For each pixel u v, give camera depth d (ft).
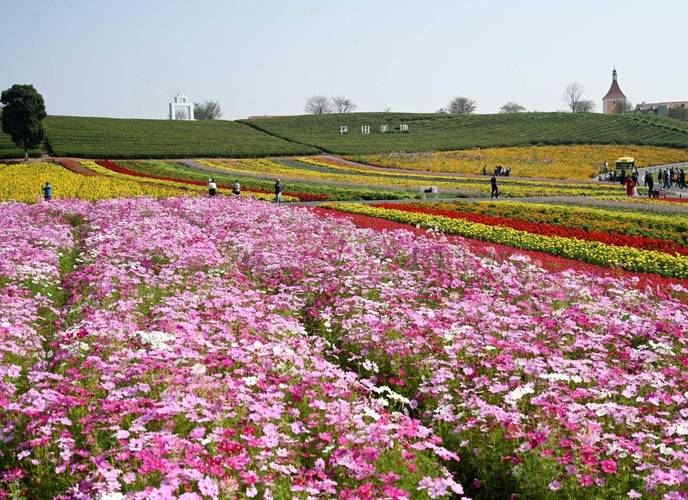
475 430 25.46
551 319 38.19
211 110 625.41
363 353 33.86
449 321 38.01
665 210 114.32
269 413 23.22
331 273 49.96
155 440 20.17
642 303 44.88
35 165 209.77
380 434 22.41
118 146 289.94
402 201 136.56
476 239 79.61
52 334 36.55
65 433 22.02
